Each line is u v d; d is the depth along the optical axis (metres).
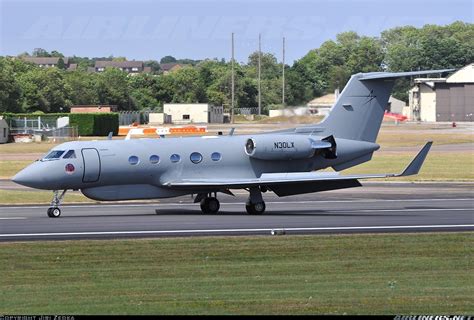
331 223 133.50
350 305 77.81
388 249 108.12
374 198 182.75
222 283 88.88
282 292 84.00
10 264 99.31
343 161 162.00
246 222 135.25
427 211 153.38
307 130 161.25
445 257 103.56
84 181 146.75
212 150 155.00
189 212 154.75
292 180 148.00
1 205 170.88
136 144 151.12
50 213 145.38
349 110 162.62
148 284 88.50
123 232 122.56
